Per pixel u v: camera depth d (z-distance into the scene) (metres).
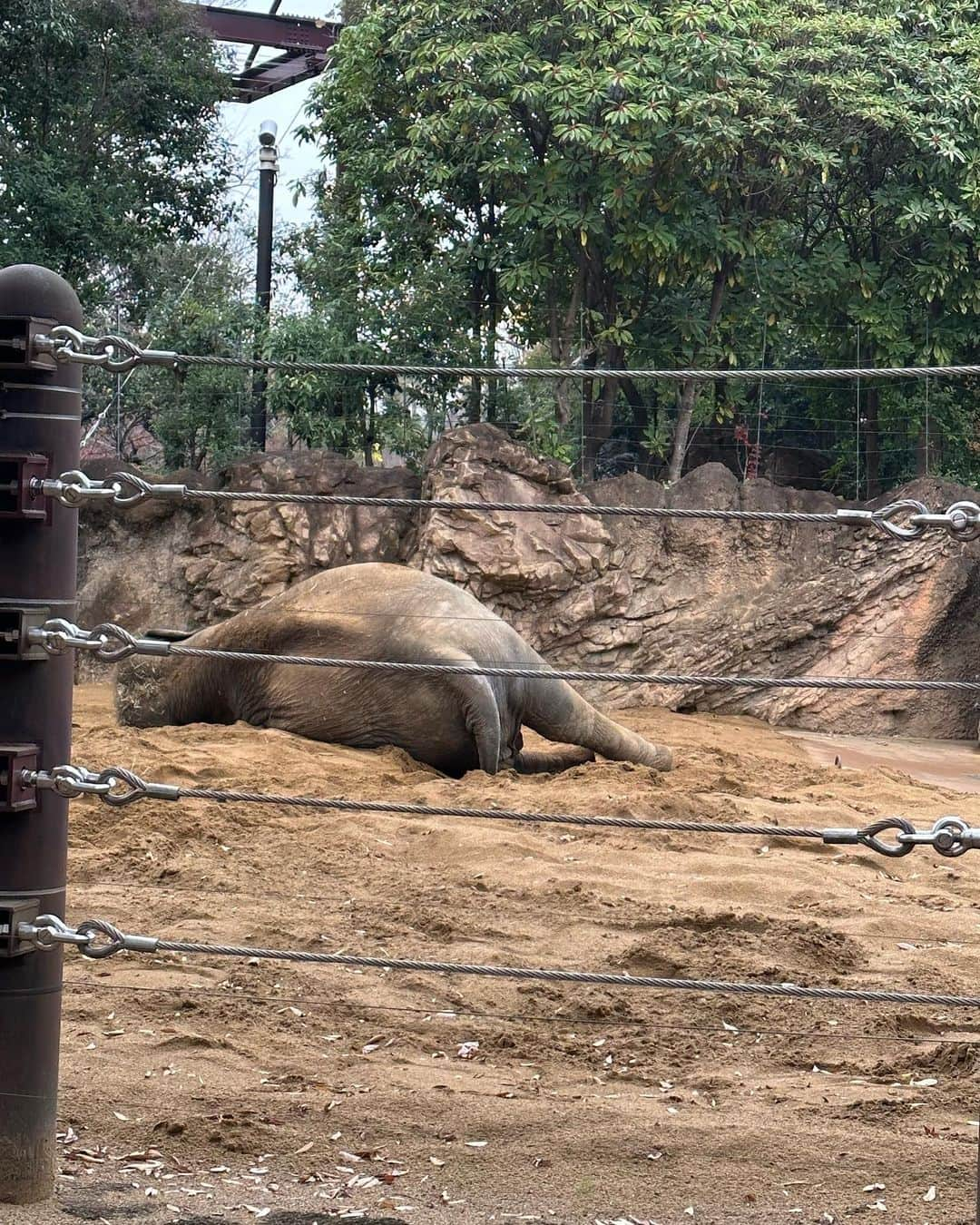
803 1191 3.98
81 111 27.02
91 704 16.41
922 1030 5.77
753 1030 5.67
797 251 24.73
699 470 20.48
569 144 21.89
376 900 7.36
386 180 23.31
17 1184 3.75
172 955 6.26
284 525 19.64
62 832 3.82
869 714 19.66
